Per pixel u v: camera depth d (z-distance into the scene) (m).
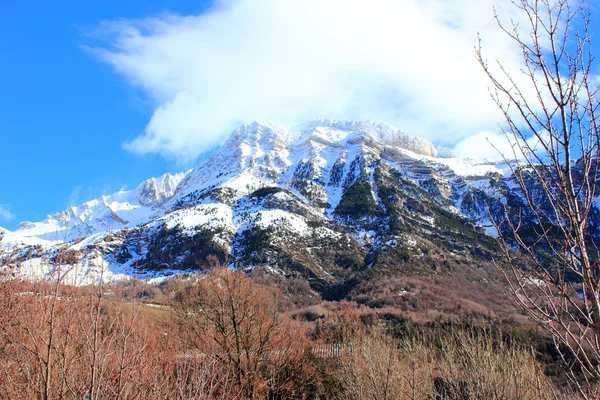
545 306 4.68
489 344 14.39
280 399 23.17
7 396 6.57
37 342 6.55
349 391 21.67
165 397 7.98
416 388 16.83
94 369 6.06
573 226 4.56
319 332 39.03
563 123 4.79
